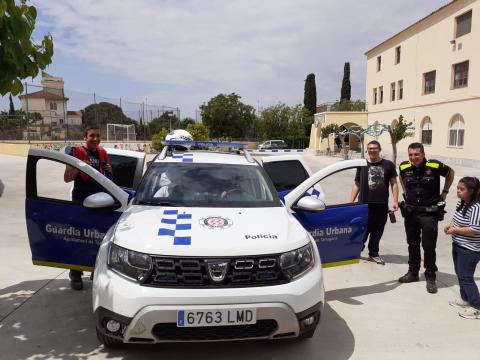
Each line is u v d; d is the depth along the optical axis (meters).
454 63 23.47
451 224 4.33
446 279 5.27
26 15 3.19
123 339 2.86
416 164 4.83
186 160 4.57
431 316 4.13
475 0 21.42
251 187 4.13
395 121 31.25
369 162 5.86
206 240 3.02
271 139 49.31
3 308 4.07
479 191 4.05
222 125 38.59
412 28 28.19
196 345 3.45
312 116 53.69
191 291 2.81
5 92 3.32
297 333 3.00
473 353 3.44
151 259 2.89
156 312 2.75
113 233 3.27
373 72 35.34
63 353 3.28
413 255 5.07
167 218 3.38
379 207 5.82
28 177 3.84
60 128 24.75
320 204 3.88
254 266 2.96
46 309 4.06
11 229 7.46
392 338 3.66
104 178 3.93
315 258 3.29
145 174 4.27
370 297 4.61
